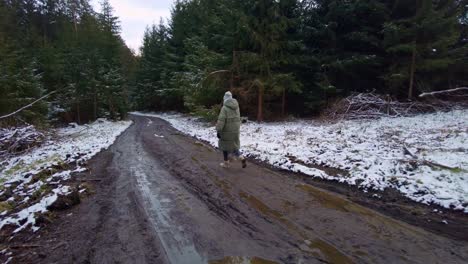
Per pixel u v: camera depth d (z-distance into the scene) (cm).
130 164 721
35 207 420
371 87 1661
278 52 1579
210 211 406
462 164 523
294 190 493
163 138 1226
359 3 1478
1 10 1975
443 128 918
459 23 1533
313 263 272
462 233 329
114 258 288
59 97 2314
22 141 1065
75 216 402
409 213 388
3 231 362
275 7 1503
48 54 2233
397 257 281
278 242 314
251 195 469
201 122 1975
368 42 1570
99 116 2655
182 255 291
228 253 293
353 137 884
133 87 4759
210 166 674
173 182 552
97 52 2630
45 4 3216
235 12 1538
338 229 343
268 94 1681
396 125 1065
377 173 530
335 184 524
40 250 311
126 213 405
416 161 551
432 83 1502
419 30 1382
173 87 3106
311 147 785
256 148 845
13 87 1527
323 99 1647
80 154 881
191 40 2395
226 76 1677
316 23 1688
